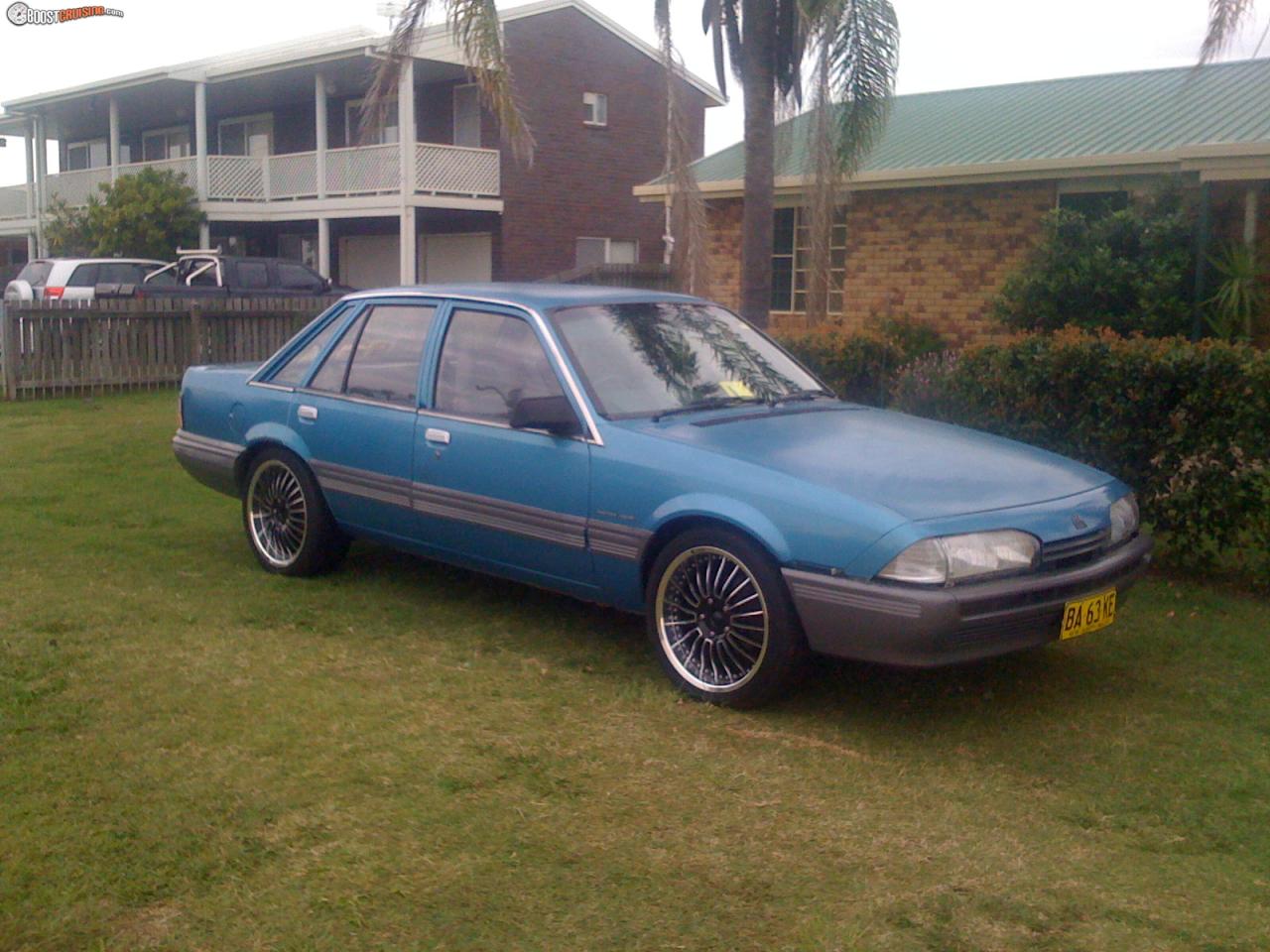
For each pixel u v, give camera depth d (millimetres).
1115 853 3924
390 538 6488
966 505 4781
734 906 3564
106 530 8141
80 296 21859
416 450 6141
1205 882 3746
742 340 6480
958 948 3367
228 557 7445
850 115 11594
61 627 5992
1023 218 15555
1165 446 6883
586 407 5508
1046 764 4598
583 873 3738
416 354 6340
